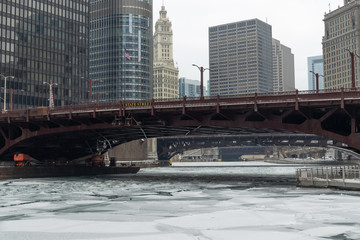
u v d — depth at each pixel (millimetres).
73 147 99938
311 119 58625
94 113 72500
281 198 44906
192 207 38844
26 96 165875
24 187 64375
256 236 25531
